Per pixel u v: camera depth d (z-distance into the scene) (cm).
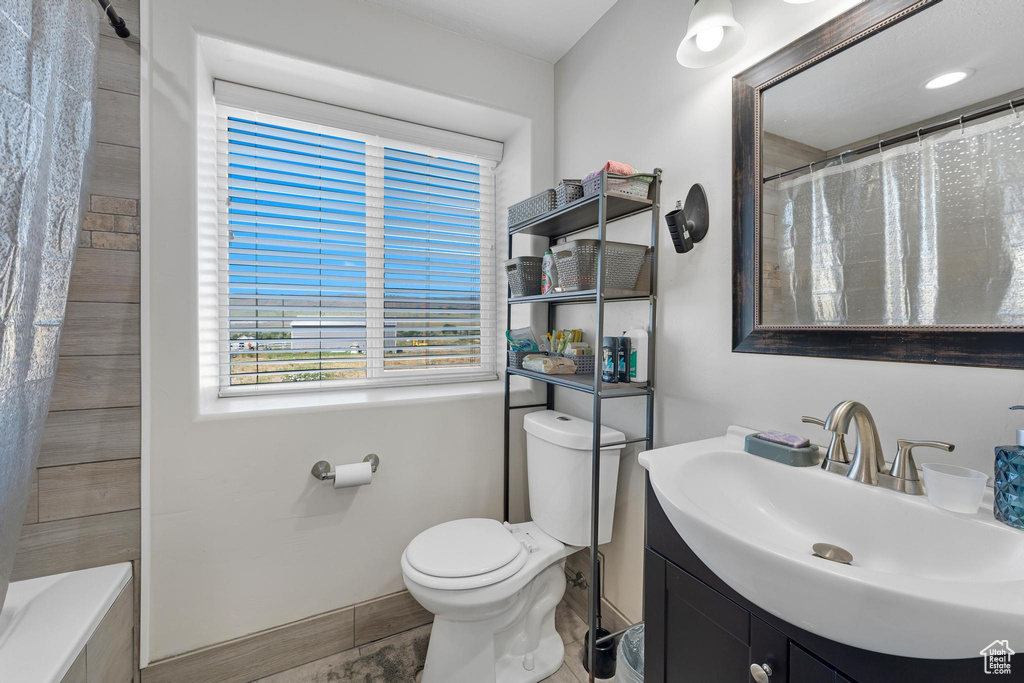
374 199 193
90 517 124
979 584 48
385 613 165
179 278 133
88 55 105
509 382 181
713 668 77
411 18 164
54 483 121
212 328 158
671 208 135
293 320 179
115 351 126
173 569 134
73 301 121
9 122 80
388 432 166
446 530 151
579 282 132
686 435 130
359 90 166
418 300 203
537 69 191
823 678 60
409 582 129
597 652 139
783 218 102
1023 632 42
